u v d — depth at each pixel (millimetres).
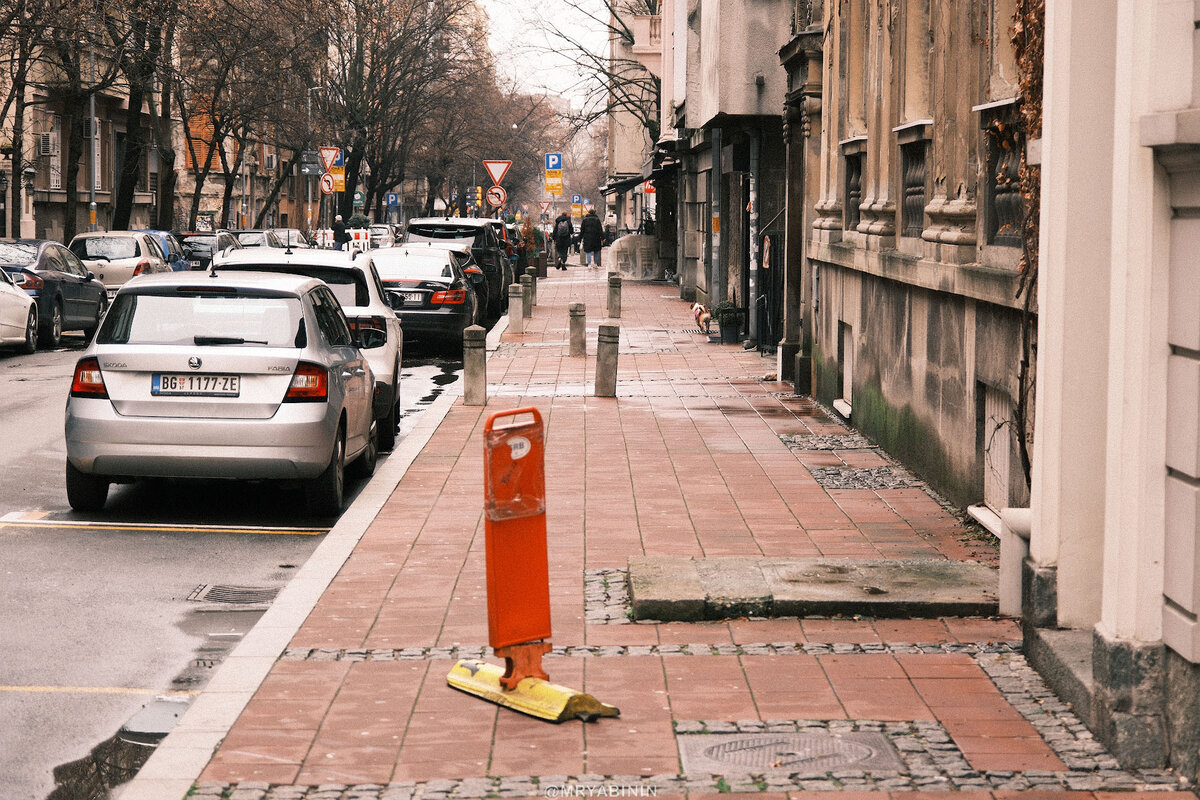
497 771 5461
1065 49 6363
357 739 5824
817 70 18109
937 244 11148
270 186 89812
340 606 7945
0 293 23922
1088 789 5262
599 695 6371
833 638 7262
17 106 39281
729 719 6039
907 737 5801
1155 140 5078
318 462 10492
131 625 7871
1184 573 5223
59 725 6219
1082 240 6410
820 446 14000
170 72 42969
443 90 70125
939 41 11281
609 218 89438
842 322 16188
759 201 24188
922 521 10305
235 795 5215
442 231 33594
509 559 6203
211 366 10383
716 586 7855
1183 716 5340
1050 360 6594
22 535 10133
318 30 51719
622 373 21141
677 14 32625
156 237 34250
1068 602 6617
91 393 10445
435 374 21516
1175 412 5250
